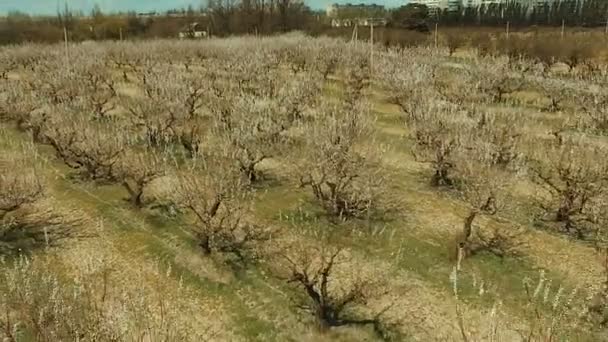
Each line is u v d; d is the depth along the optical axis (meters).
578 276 15.66
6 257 16.83
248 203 20.73
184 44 65.94
